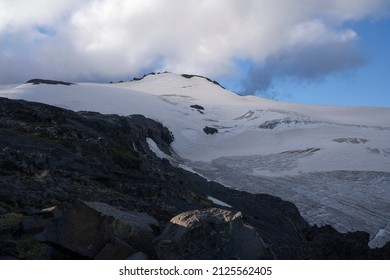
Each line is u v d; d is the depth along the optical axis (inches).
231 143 4293.8
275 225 1557.6
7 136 1210.6
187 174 2233.0
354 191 2522.1
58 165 1047.0
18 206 730.2
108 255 493.4
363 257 1085.1
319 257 1035.3
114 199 944.9
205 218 542.0
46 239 532.1
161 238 546.3
